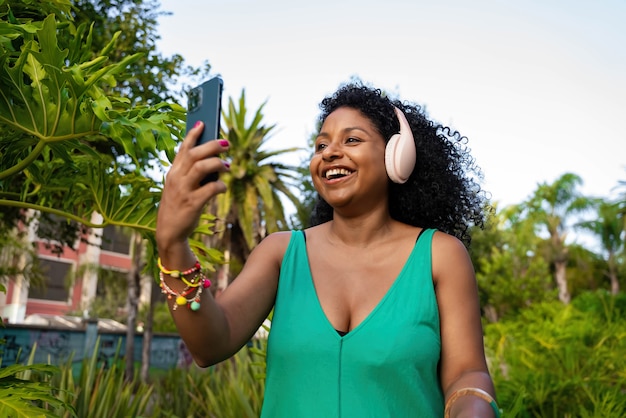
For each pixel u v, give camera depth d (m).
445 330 1.13
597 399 3.58
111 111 1.39
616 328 5.41
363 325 1.09
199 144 0.88
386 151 1.25
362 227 1.23
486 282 23.61
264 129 20.88
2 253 12.16
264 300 1.22
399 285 1.14
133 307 18.20
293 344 1.10
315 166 1.27
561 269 30.11
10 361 15.18
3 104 1.47
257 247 1.30
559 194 29.64
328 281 1.19
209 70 6.58
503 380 4.30
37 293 32.16
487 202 1.71
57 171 2.04
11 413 1.51
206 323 1.00
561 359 4.77
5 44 1.50
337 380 1.05
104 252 35.94
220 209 19.22
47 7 1.88
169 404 4.04
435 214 1.52
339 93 1.42
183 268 0.94
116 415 2.96
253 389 3.25
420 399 1.05
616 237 28.56
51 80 1.42
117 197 2.01
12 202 1.90
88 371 3.17
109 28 6.29
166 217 0.88
